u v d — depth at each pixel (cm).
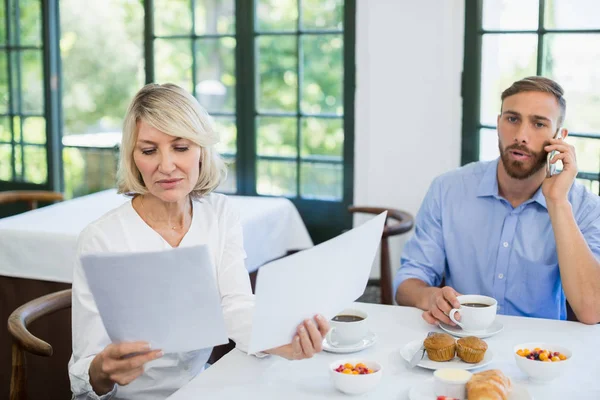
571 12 326
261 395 141
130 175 168
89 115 1002
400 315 187
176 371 172
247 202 351
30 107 445
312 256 139
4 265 288
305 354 146
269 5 391
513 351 161
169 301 135
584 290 186
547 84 200
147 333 138
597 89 325
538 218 210
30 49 438
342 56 382
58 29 441
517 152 200
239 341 164
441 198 223
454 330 173
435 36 358
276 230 344
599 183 330
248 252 317
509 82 346
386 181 382
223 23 399
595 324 182
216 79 405
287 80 395
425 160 372
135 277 132
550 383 144
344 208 393
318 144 396
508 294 213
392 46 367
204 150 176
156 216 174
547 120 198
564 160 197
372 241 158
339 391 143
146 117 161
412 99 369
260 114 402
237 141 407
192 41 405
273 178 407
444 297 178
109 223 171
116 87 1002
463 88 356
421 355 155
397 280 219
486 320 171
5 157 455
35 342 170
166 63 412
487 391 131
